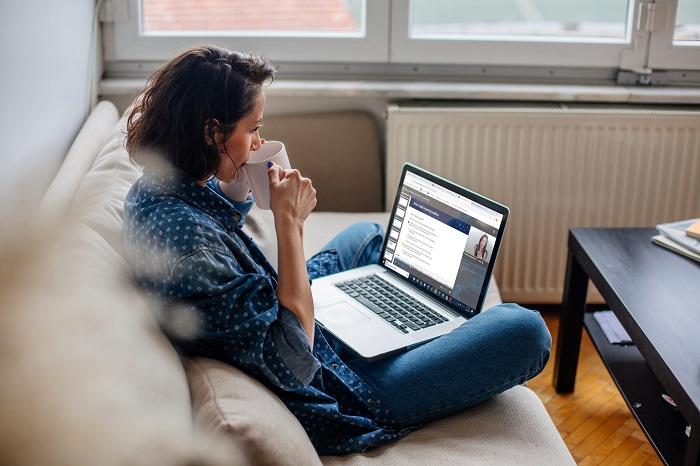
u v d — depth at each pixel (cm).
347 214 236
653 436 160
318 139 248
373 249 189
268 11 250
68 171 160
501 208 156
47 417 50
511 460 127
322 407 127
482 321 140
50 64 186
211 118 118
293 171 132
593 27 255
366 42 252
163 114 118
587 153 245
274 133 247
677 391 133
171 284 114
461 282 160
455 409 137
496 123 241
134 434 55
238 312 115
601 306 267
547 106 249
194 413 101
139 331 92
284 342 118
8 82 155
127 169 157
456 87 249
